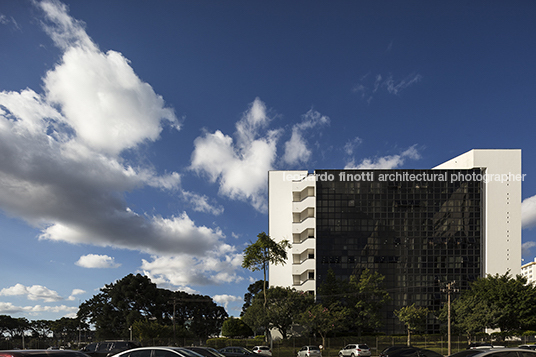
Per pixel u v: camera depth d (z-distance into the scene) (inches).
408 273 3093.0
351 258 3152.1
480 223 3144.7
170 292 4052.7
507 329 2487.7
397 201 3228.3
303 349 1752.0
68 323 4800.7
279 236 3410.4
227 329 3607.3
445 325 2878.9
